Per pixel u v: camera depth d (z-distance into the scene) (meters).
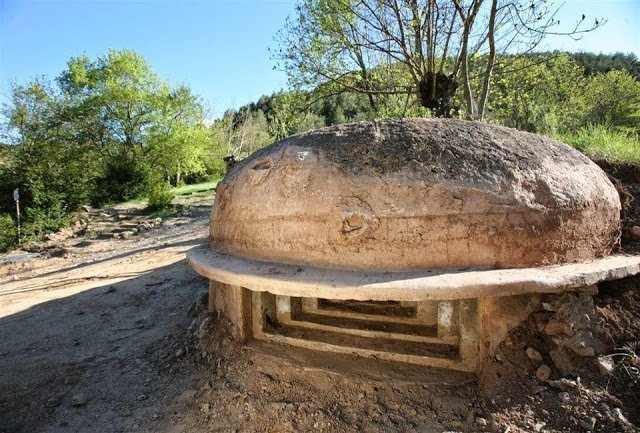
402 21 7.51
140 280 5.91
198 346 3.15
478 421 2.05
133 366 3.18
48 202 16.02
